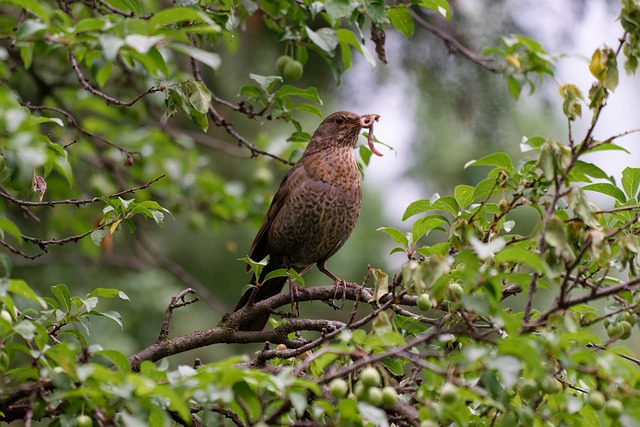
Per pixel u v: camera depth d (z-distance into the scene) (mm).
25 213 10992
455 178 15492
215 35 9070
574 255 6344
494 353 5562
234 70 15641
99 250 15258
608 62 6508
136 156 13953
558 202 7160
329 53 9336
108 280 16047
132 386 5219
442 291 5977
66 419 5715
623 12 6941
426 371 5871
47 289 15422
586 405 6504
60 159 7191
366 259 15648
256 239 11781
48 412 6203
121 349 14320
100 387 5500
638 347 15281
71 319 7340
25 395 5957
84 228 14664
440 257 5961
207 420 7215
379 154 11000
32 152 6172
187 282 13680
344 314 15828
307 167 11531
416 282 5969
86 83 8672
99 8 10477
